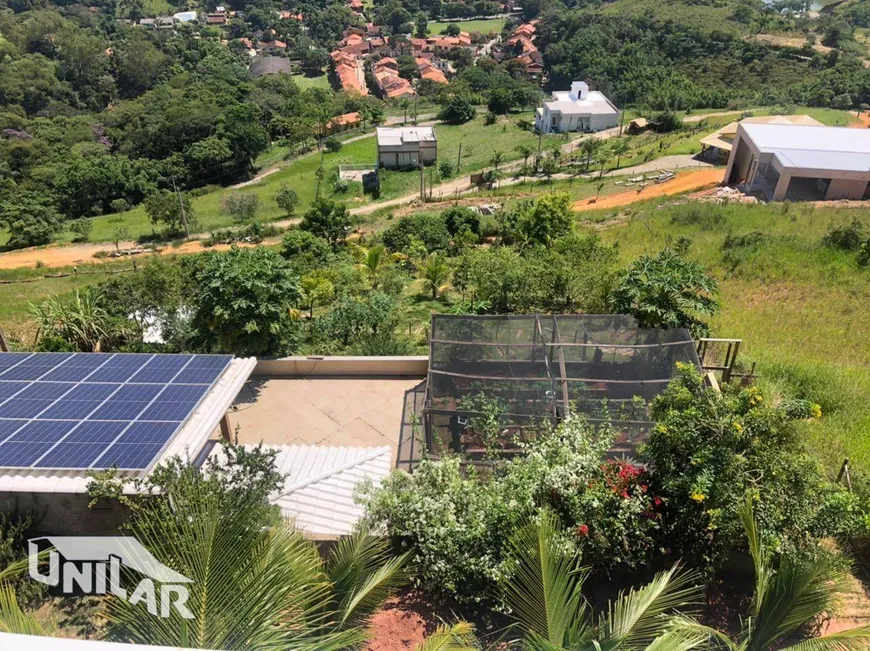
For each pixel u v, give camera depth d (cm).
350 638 490
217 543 432
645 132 6731
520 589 614
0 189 6178
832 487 822
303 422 1217
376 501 820
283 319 1418
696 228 2853
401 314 1911
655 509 811
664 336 1199
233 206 5197
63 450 800
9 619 429
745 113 6569
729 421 789
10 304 2980
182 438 859
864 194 3447
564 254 1919
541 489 812
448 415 1059
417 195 5569
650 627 562
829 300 1923
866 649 589
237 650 393
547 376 1113
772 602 626
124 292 1880
